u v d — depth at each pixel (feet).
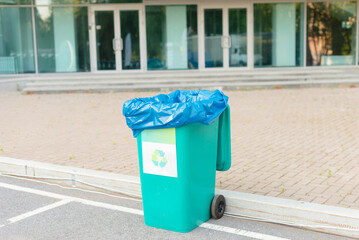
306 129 29.68
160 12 63.46
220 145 15.44
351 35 64.69
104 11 63.16
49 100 48.21
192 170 13.91
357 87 54.80
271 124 31.73
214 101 14.38
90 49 63.72
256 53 64.64
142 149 14.32
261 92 51.78
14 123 34.06
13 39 63.05
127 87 54.90
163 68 64.59
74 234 14.26
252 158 22.31
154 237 13.87
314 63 64.59
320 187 17.29
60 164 21.61
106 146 25.68
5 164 21.63
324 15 64.39
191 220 14.24
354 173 19.25
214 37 64.08
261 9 63.82
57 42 63.72
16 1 62.34
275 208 14.87
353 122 31.78
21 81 58.95
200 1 63.21
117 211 16.30
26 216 15.89
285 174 19.30
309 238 13.62
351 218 13.65
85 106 42.96
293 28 64.44
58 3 62.75
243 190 17.04
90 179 19.01
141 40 63.82
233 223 14.96
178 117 13.17
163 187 14.15
